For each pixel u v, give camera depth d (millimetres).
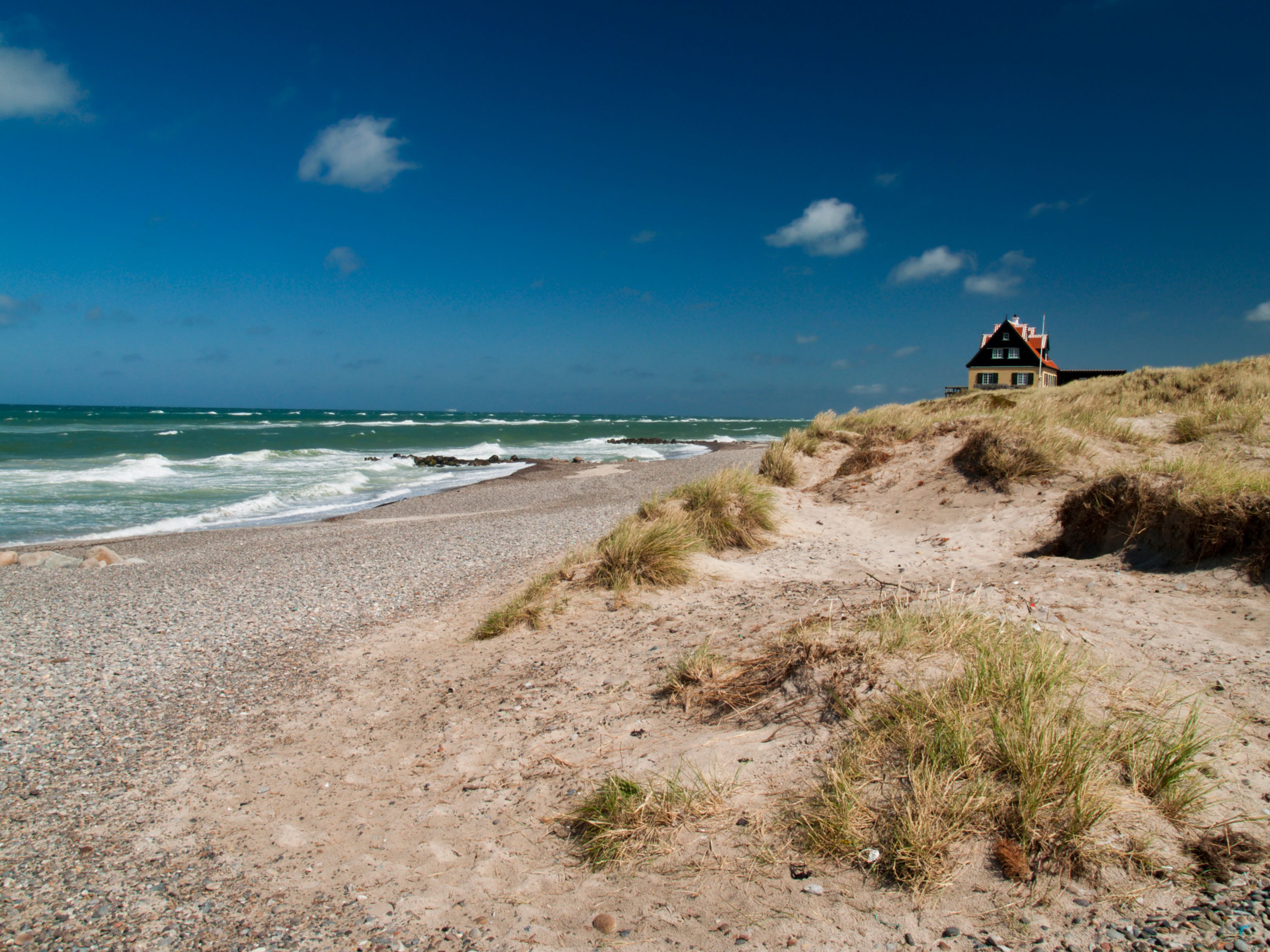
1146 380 15602
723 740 3850
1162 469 6359
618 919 2713
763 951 2412
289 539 14281
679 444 57094
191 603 9188
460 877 3143
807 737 3619
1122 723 3332
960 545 7820
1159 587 5199
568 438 64125
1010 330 48594
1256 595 4793
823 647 4379
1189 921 2273
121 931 2902
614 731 4336
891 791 3047
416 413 195625
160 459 30719
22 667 6734
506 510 18312
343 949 2707
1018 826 2738
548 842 3334
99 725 5371
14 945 2826
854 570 7414
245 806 4062
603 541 8914
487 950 2629
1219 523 5328
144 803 4145
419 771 4309
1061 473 8727
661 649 5621
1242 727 3301
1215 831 2662
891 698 3648
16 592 10047
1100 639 4395
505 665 6016
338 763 4570
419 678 6023
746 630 5582
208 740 5062
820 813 3029
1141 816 2750
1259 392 11953
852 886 2668
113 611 8875
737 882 2795
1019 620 4707
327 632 7734
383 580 10125
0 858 3574
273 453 36812
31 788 4371
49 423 68125
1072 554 6730
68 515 18500
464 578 10070
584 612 6969
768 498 9688
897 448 11422
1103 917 2355
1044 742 2955
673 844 3086
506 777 4039
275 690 6059
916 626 4477
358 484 26344
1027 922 2379
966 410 14203
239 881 3279
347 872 3289
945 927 2416
